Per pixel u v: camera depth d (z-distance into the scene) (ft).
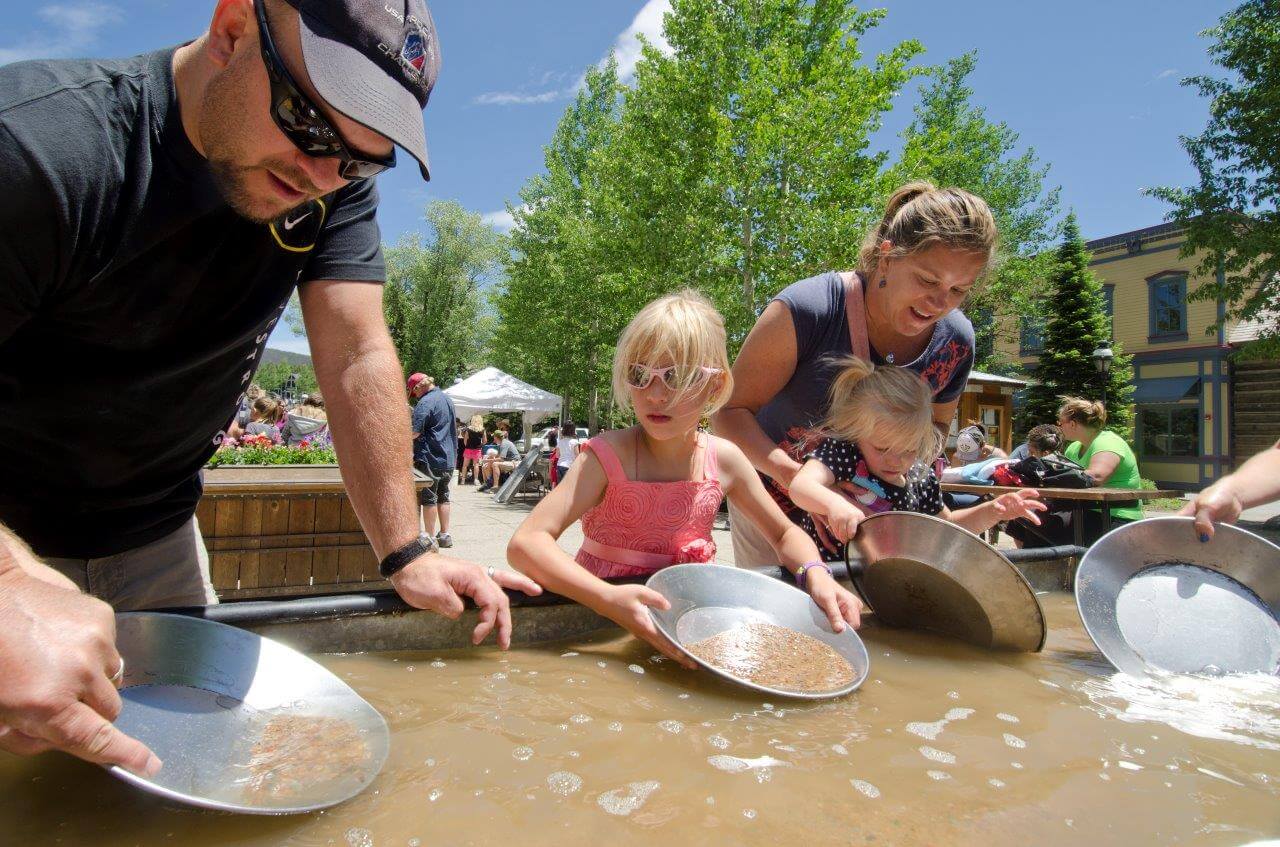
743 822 2.69
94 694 2.47
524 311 85.76
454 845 2.47
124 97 3.72
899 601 5.59
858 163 40.93
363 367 4.79
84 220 3.60
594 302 70.08
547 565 4.92
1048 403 63.41
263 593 12.03
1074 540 15.49
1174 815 2.88
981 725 3.76
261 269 4.48
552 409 55.21
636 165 48.49
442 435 22.63
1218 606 5.22
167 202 3.84
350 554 12.48
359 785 2.81
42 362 4.08
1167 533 5.56
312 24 3.29
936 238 5.78
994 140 76.23
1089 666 4.84
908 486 6.95
